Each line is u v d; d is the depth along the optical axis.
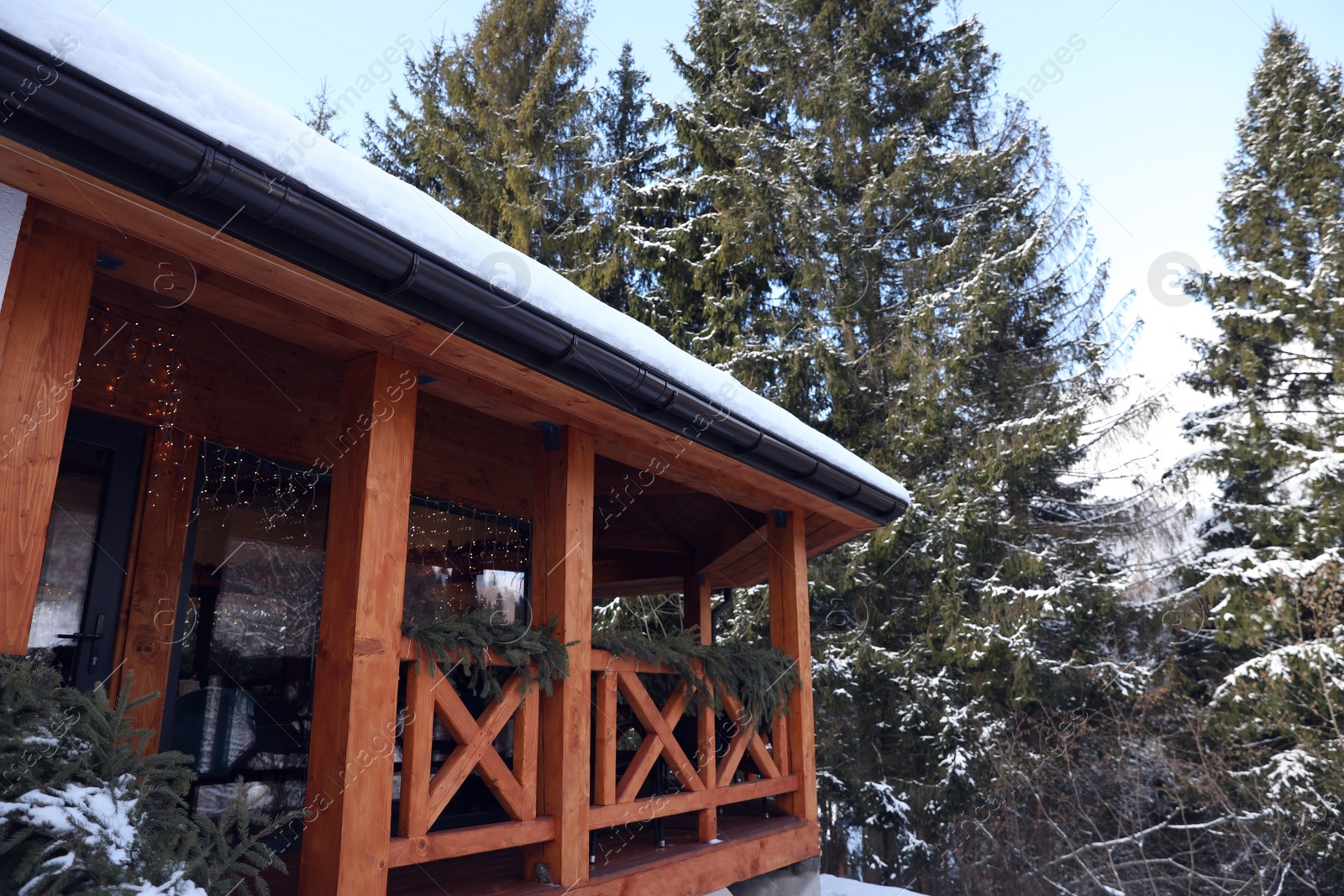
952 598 10.38
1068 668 10.13
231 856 2.00
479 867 3.34
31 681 1.77
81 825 1.65
